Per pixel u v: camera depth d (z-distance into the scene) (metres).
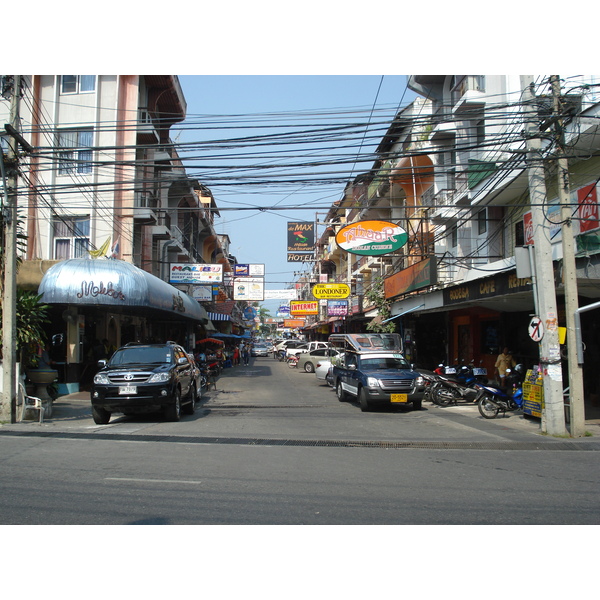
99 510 5.54
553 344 11.44
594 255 11.75
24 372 12.98
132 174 22.84
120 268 16.34
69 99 22.59
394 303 25.08
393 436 11.15
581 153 13.60
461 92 19.56
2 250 12.86
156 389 11.99
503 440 10.80
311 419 13.59
